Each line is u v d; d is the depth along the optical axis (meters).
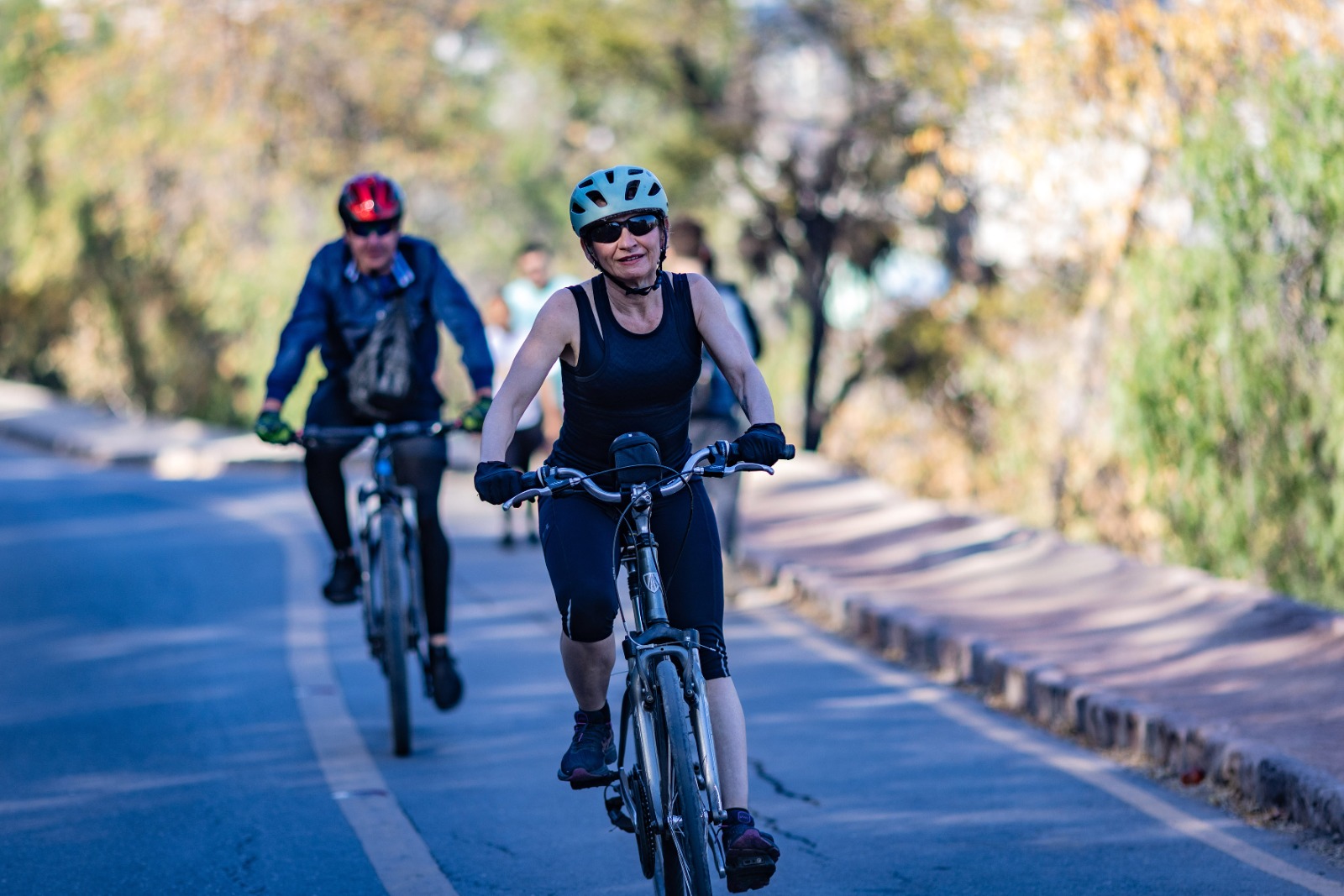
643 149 77.56
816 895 12.88
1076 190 39.66
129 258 74.62
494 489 11.23
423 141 74.06
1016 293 54.25
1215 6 33.78
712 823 10.84
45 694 20.94
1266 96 28.05
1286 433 26.44
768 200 70.69
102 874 13.71
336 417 18.11
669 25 69.69
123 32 69.38
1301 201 25.83
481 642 23.89
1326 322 25.83
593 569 11.46
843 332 72.75
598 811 15.30
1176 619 22.11
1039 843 14.11
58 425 70.62
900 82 63.69
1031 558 27.78
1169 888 12.83
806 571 27.36
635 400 11.74
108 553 33.59
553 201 83.62
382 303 17.69
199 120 68.50
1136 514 33.78
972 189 44.12
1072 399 36.12
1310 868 13.23
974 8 47.16
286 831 14.84
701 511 11.82
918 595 24.91
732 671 21.81
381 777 16.66
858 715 19.16
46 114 73.38
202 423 71.88
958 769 16.67
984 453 51.66
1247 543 27.33
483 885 13.30
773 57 73.06
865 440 64.19
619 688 19.86
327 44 71.44
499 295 31.42
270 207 69.38
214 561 32.31
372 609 18.06
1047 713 18.81
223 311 68.06
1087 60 36.94
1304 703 17.22
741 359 11.68
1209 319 27.59
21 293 82.50
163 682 21.55
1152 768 16.56
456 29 77.81
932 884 13.09
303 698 20.48
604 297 11.59
